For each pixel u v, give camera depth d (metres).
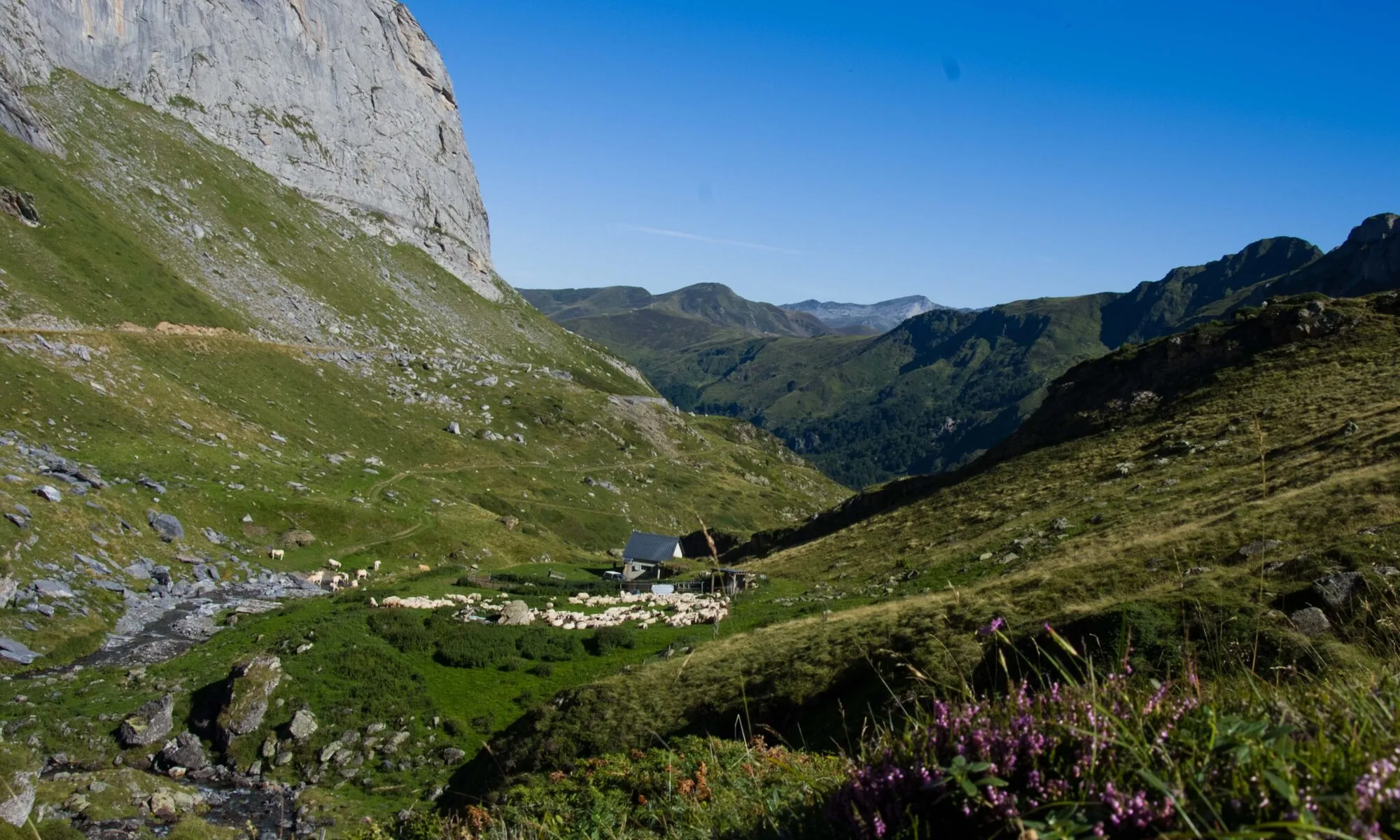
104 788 31.81
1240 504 41.00
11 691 42.38
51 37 166.50
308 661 44.12
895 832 5.48
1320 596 20.80
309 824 32.75
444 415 154.25
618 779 13.52
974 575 47.47
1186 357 75.19
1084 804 4.63
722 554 107.50
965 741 5.74
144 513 69.12
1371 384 54.62
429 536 90.62
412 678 43.84
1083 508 53.56
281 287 166.12
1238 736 4.66
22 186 119.81
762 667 31.50
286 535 79.50
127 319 112.19
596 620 53.09
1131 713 5.44
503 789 19.42
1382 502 31.30
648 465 177.75
